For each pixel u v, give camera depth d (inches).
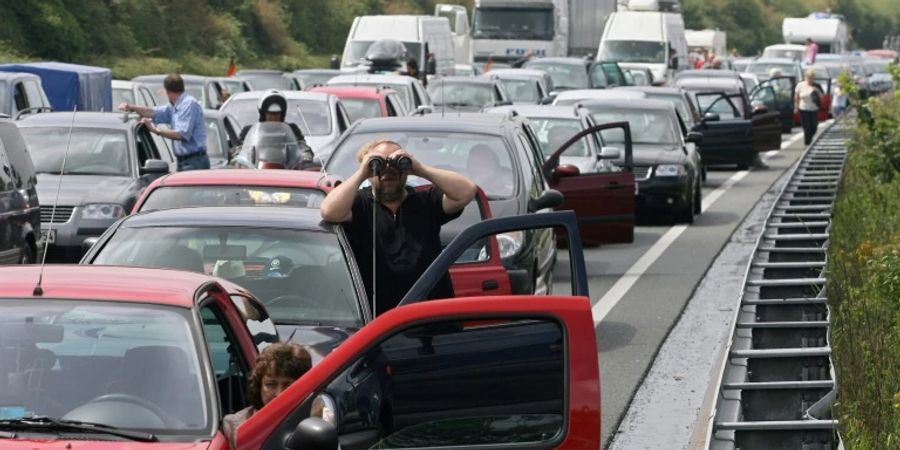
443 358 529.3
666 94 3090.6
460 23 5625.0
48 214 1578.5
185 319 596.7
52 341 586.2
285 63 6648.6
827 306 1035.9
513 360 528.7
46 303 601.3
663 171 2258.9
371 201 835.4
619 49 5019.7
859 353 967.6
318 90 2583.7
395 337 527.8
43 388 573.3
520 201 1307.8
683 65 5329.7
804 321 1022.4
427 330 529.3
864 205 1919.3
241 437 517.0
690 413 989.8
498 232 637.3
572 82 4306.1
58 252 1573.6
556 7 4886.8
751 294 1107.3
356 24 4335.6
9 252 1338.6
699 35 7770.7
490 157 1365.7
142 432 558.3
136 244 864.3
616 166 2206.0
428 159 1365.7
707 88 3595.0
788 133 4709.6
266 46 6786.4
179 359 582.9
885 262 1197.1
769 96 4473.4
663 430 941.8
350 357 522.0
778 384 773.3
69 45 5044.3
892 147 2044.8
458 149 1375.5
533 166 1421.0
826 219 1656.0
